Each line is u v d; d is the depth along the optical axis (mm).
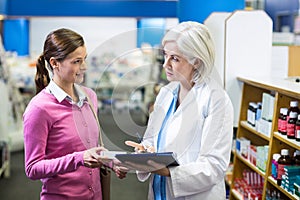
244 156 3676
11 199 4863
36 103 2131
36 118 2100
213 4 4750
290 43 4363
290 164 2863
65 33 2117
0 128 5680
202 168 2066
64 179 2225
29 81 8609
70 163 2051
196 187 2100
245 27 3836
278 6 8375
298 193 2623
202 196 2174
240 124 3777
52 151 2160
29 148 2119
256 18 3824
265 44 3871
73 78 2121
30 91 8680
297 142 2697
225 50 3844
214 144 2066
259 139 3807
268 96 3172
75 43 2076
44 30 10641
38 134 2102
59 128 2141
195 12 4812
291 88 2742
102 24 10812
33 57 9500
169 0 10359
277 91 2887
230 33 3830
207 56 2000
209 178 2086
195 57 1989
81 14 10344
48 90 2188
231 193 3824
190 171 2064
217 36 3842
